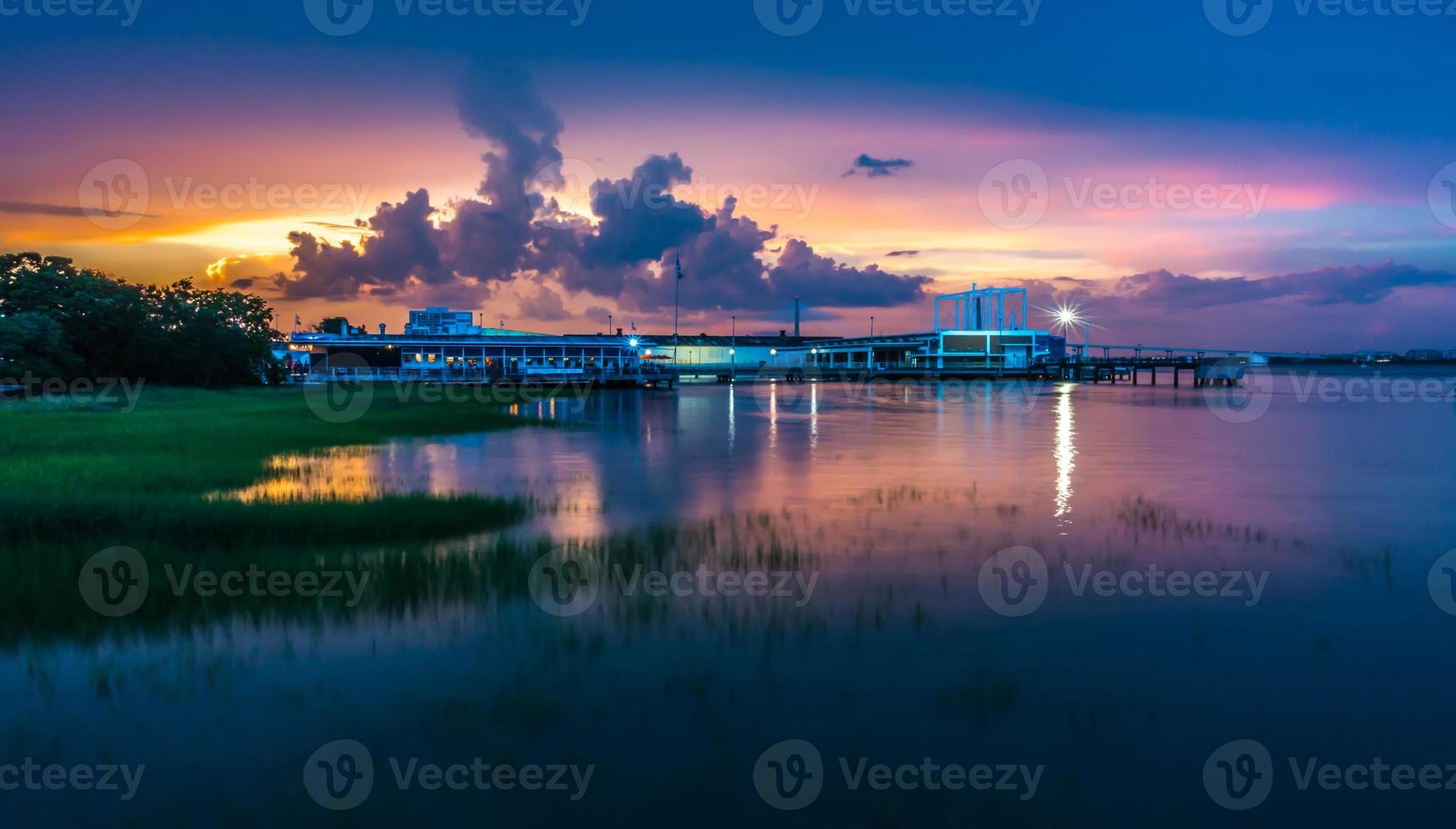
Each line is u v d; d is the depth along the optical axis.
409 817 7.93
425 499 22.03
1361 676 11.20
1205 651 12.03
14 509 17.75
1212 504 24.91
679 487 27.55
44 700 10.06
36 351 64.06
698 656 11.55
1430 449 42.50
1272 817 8.04
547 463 34.12
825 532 19.94
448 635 12.23
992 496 26.09
